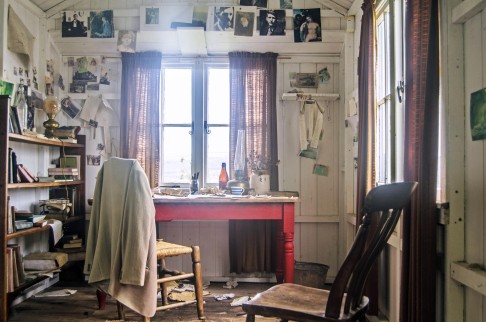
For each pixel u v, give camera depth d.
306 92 3.26
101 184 2.11
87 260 2.14
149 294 1.96
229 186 2.89
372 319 2.21
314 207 3.27
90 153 3.30
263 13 3.17
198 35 3.08
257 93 3.20
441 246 1.51
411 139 1.59
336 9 3.12
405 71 1.66
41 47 3.04
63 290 2.92
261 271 3.13
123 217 1.93
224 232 3.24
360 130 2.35
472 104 1.39
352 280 1.28
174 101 3.33
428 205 1.42
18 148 2.64
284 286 1.66
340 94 3.22
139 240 1.90
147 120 3.21
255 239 3.13
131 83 3.21
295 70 3.28
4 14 2.54
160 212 2.49
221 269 3.23
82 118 3.29
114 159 2.03
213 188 2.96
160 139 3.29
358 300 1.33
